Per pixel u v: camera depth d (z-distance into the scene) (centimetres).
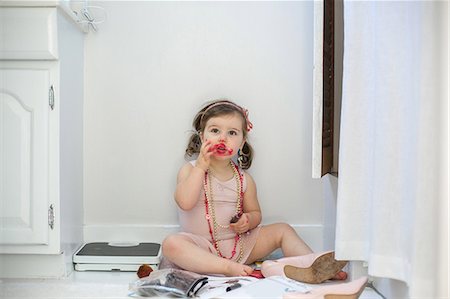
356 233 105
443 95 84
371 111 103
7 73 127
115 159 162
